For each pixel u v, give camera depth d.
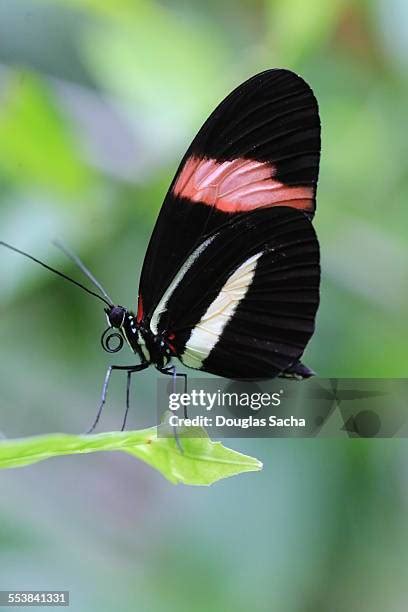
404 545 0.33
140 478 0.34
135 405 0.33
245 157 0.30
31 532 0.32
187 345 0.31
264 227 0.30
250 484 0.32
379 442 0.33
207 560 0.32
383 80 0.33
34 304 0.33
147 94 0.32
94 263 0.32
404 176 0.33
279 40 0.32
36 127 0.31
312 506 0.32
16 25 0.35
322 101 0.33
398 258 0.33
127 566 0.33
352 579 0.32
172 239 0.30
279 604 0.32
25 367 0.33
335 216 0.33
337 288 0.33
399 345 0.33
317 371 0.33
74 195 0.32
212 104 0.32
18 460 0.26
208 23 0.33
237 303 0.30
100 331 0.33
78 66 0.35
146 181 0.32
